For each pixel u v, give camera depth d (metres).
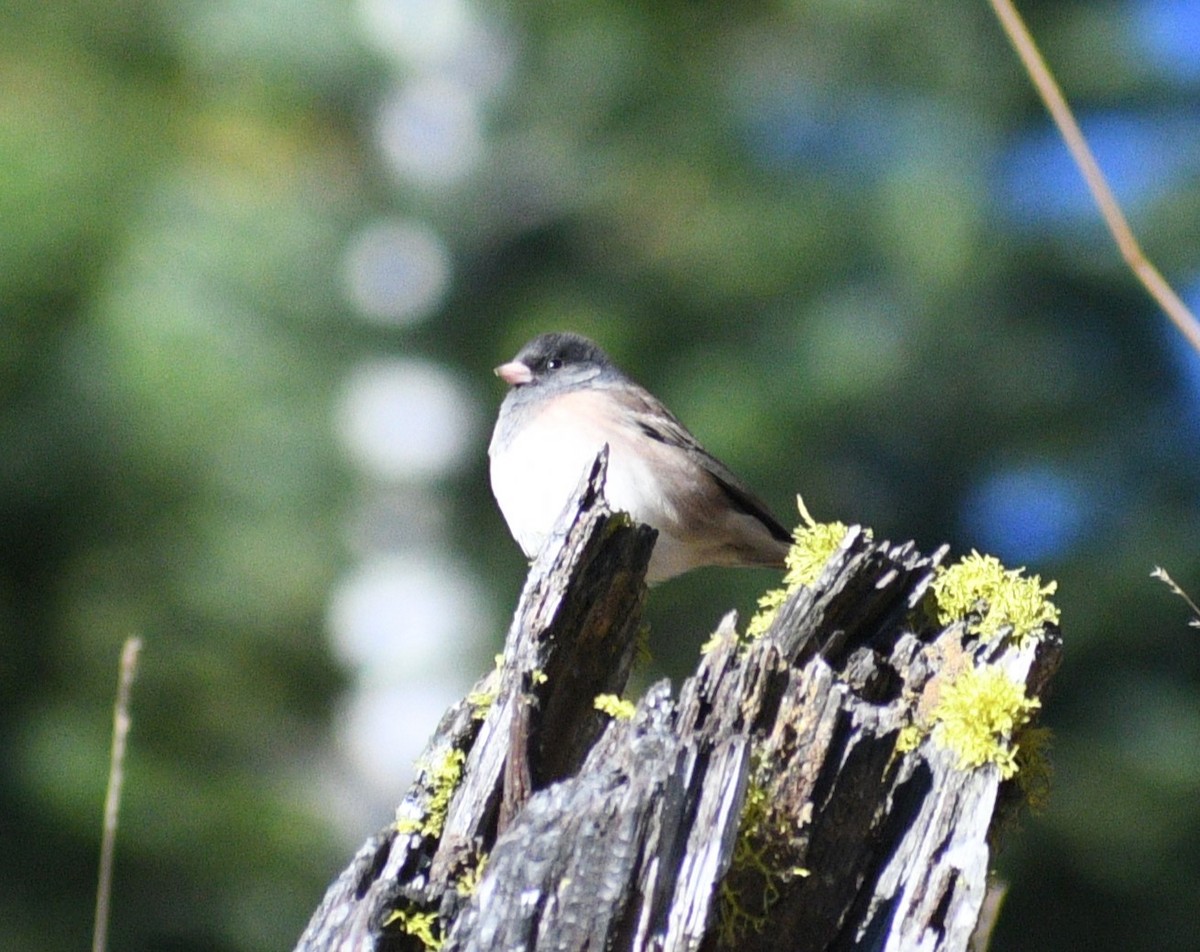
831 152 15.56
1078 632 14.73
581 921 4.10
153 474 13.81
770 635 4.84
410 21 15.98
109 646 13.07
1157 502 15.31
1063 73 15.52
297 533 14.33
